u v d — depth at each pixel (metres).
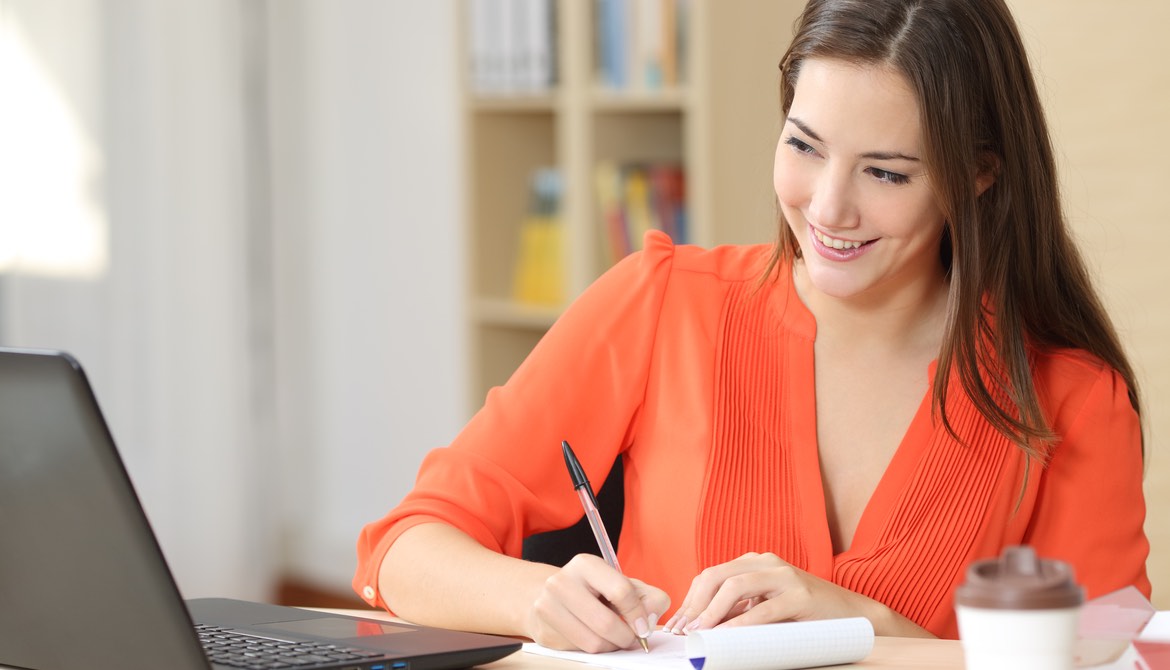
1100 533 1.52
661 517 1.55
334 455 4.82
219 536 4.43
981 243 1.44
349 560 4.74
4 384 0.95
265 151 4.76
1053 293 1.53
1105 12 2.52
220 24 4.38
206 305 4.38
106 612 0.97
